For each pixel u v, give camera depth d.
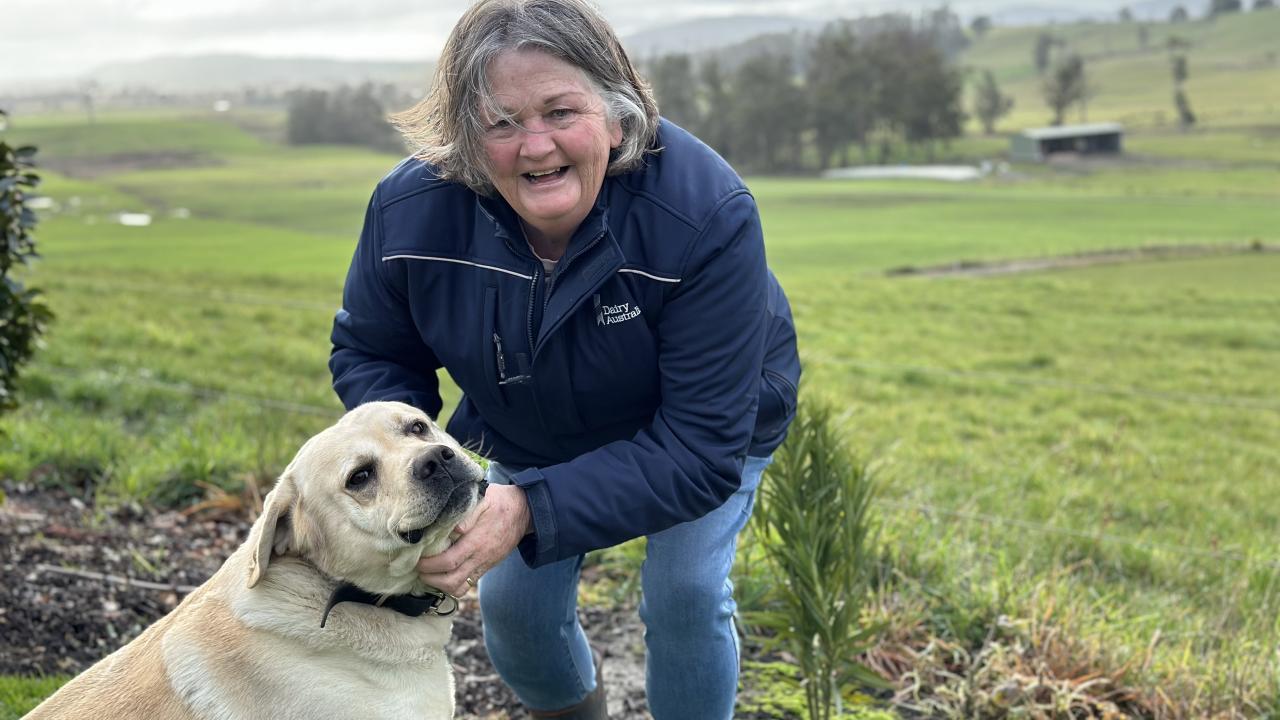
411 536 2.55
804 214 64.44
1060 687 4.05
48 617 4.40
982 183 96.62
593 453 2.83
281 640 2.60
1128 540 7.34
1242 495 10.55
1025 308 24.95
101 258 32.84
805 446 3.65
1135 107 177.25
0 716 3.55
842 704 4.03
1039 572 5.62
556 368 2.86
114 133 170.75
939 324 22.50
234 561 2.74
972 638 4.60
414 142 2.88
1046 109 184.25
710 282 2.72
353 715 2.64
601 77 2.62
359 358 3.21
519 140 2.56
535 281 2.79
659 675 3.18
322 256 35.09
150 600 4.71
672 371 2.81
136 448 7.03
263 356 13.98
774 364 3.13
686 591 3.04
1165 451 12.58
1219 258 38.16
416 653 2.75
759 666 4.35
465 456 2.63
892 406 14.20
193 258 33.62
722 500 2.89
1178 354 19.86
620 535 2.80
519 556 3.24
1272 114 153.88
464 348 2.93
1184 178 94.50
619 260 2.70
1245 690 4.17
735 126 124.44
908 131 126.44
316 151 156.38
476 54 2.54
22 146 4.64
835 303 25.22
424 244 2.88
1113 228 51.09
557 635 3.34
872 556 4.94
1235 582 6.03
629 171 2.77
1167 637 4.92
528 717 4.04
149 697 2.56
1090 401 15.55
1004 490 8.91
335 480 2.58
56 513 5.71
